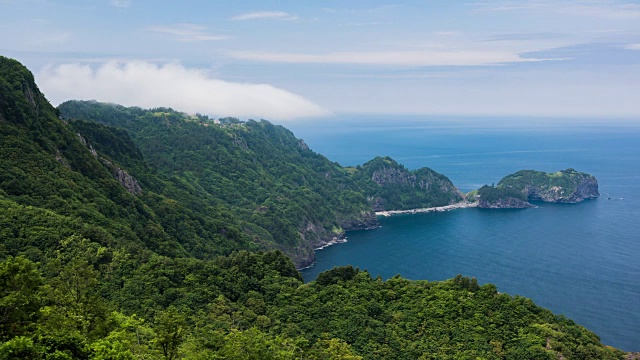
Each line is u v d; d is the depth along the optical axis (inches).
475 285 5944.9
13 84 7573.8
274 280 6195.9
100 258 5585.6
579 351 5007.4
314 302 5629.9
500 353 4877.0
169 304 5113.2
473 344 4977.9
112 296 5073.8
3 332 2711.6
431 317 5428.2
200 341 3833.7
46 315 2903.5
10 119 7165.4
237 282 5925.2
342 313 5418.3
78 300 3361.2
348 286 6063.0
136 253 6053.2
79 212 6441.9
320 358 4279.0
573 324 5654.5
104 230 6254.9
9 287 2810.0
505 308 5497.1
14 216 5615.2
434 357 4808.1
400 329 5251.0
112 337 3014.3
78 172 7672.2
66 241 5502.0
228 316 5044.3
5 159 6589.6
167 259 6043.3
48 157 7150.6
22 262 2901.1
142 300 5027.1
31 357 2559.1
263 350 3900.1
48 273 4611.2
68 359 2652.6
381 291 5974.4
